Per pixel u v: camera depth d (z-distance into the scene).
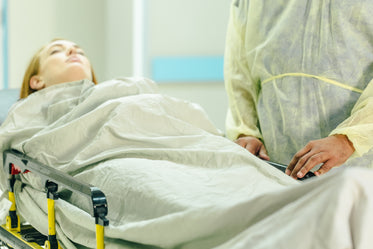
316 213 0.97
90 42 4.27
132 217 1.37
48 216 1.58
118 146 1.67
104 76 4.37
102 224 1.31
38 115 1.92
